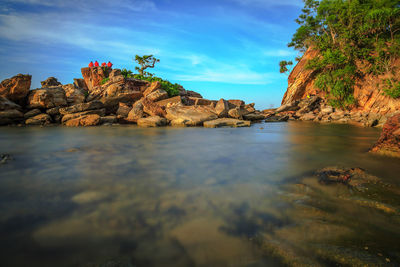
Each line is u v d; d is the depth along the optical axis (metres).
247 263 1.67
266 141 8.06
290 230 2.12
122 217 2.36
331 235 2.03
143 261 1.69
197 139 8.60
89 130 11.93
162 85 23.62
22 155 5.50
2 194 2.98
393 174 3.81
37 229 2.13
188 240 1.96
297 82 32.28
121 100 19.52
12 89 14.97
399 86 20.81
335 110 25.91
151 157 5.31
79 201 2.75
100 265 1.64
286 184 3.38
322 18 29.17
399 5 24.33
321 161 4.85
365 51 24.52
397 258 1.72
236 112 18.34
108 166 4.45
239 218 2.35
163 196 2.92
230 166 4.46
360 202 2.71
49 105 15.88
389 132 5.59
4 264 1.65
